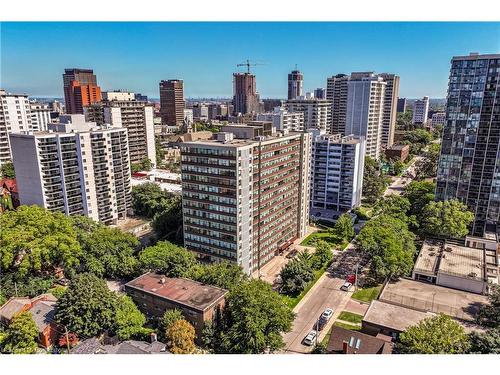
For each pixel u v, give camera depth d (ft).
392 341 213.46
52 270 323.37
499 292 240.53
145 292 257.75
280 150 348.38
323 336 246.06
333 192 505.25
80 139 393.50
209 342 230.89
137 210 481.87
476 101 372.99
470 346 186.29
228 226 308.19
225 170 298.15
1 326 241.14
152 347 210.79
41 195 374.22
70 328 226.99
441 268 295.69
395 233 335.06
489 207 386.93
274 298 232.32
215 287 263.49
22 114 618.85
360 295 296.30
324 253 345.92
